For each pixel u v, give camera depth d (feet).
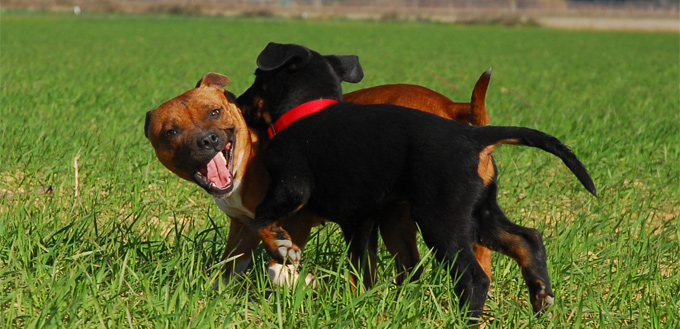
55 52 97.45
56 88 53.57
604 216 24.35
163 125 17.12
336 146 16.08
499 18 253.65
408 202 15.84
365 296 15.46
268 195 16.79
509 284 18.48
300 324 15.35
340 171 16.08
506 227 15.58
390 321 15.17
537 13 271.08
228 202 18.13
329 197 16.49
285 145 16.69
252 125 18.12
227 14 252.21
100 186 25.90
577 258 19.93
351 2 304.09
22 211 20.65
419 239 20.42
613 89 69.46
